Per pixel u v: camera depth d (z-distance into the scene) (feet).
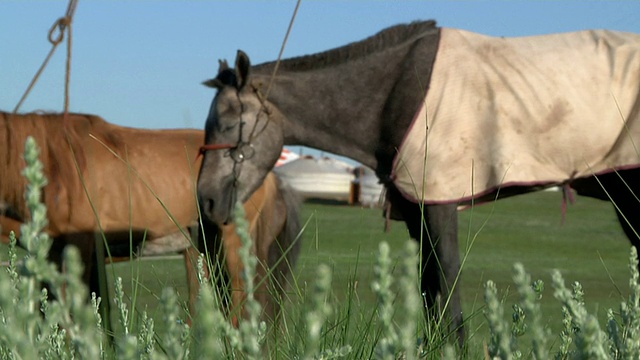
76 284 2.78
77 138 27.27
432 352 8.79
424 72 21.24
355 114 22.04
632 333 4.50
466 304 20.94
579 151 20.80
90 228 26.94
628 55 21.13
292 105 22.59
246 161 22.72
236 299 21.72
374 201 147.23
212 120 23.16
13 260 5.62
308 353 2.79
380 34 22.11
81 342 2.84
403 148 21.02
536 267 55.42
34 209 2.78
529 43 21.63
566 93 20.77
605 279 47.34
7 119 25.99
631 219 21.63
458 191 20.63
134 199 28.17
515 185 20.45
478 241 81.15
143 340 5.77
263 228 27.50
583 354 3.06
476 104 20.95
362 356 8.24
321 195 159.33
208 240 24.90
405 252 2.76
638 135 20.68
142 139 28.81
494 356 3.68
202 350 2.56
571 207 150.51
